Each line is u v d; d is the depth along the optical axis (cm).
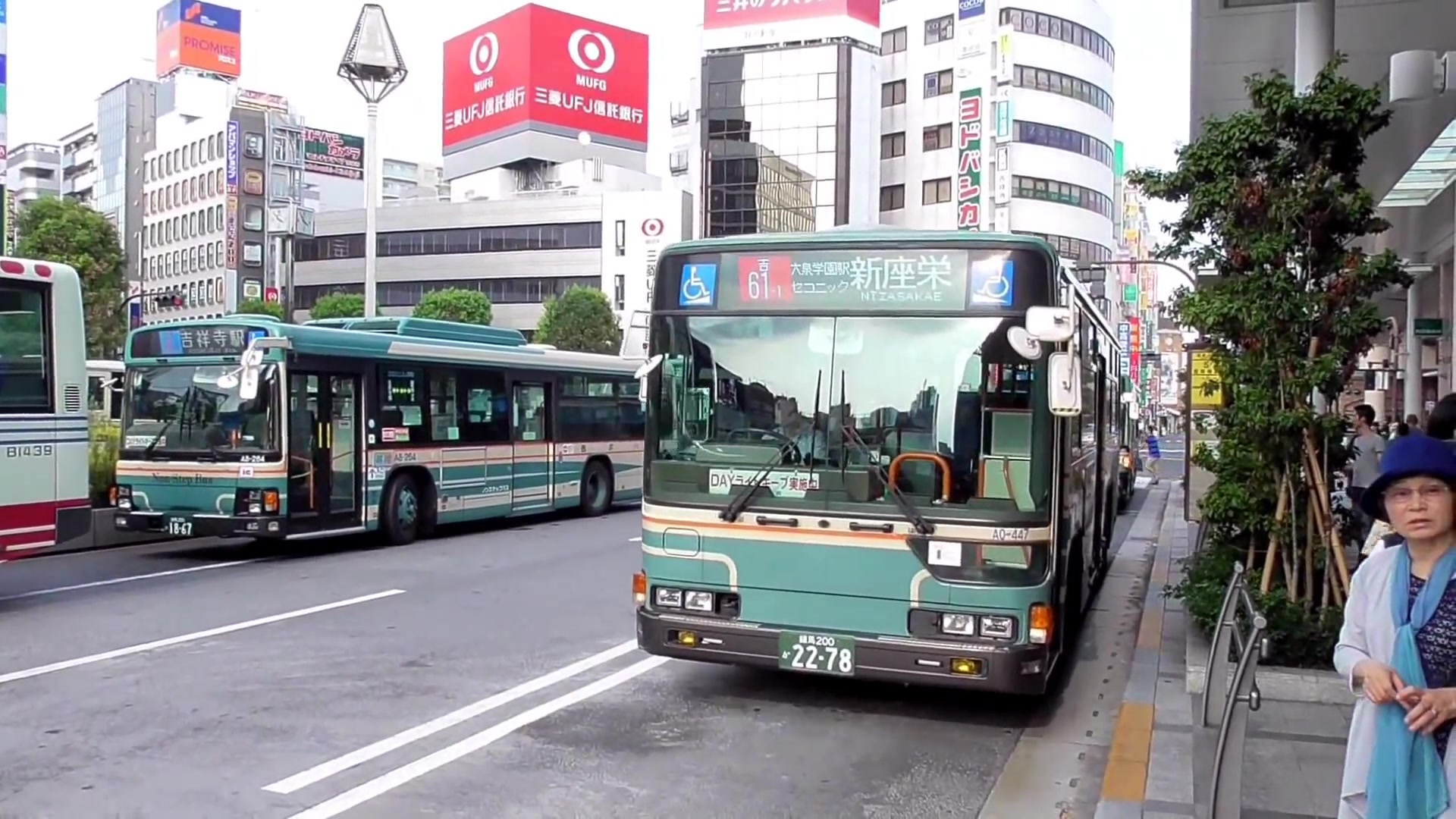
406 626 1001
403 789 585
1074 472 837
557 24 8494
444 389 1662
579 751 656
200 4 10138
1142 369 6331
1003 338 681
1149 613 1075
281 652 892
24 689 771
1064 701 797
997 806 582
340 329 1543
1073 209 6562
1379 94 779
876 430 694
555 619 1043
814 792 596
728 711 747
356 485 1490
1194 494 1544
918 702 781
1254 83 805
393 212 8519
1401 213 1711
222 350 1385
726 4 6925
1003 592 663
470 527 1830
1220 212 825
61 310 1089
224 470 1363
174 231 9700
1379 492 336
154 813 542
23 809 545
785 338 718
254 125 8831
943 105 6681
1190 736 674
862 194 6794
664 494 736
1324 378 770
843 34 6694
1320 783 587
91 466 1605
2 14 3162
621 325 6656
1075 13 6600
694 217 7775
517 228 8106
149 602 1110
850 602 690
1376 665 323
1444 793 314
